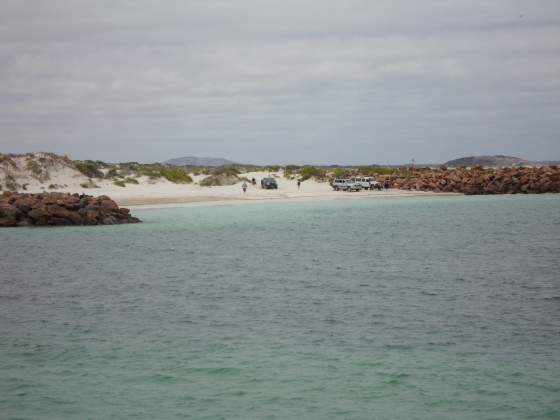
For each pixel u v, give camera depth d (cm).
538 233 5534
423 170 14375
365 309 2628
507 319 2444
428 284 3200
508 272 3547
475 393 1645
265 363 1892
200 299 2853
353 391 1661
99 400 1608
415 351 2016
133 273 3594
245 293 2989
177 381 1741
